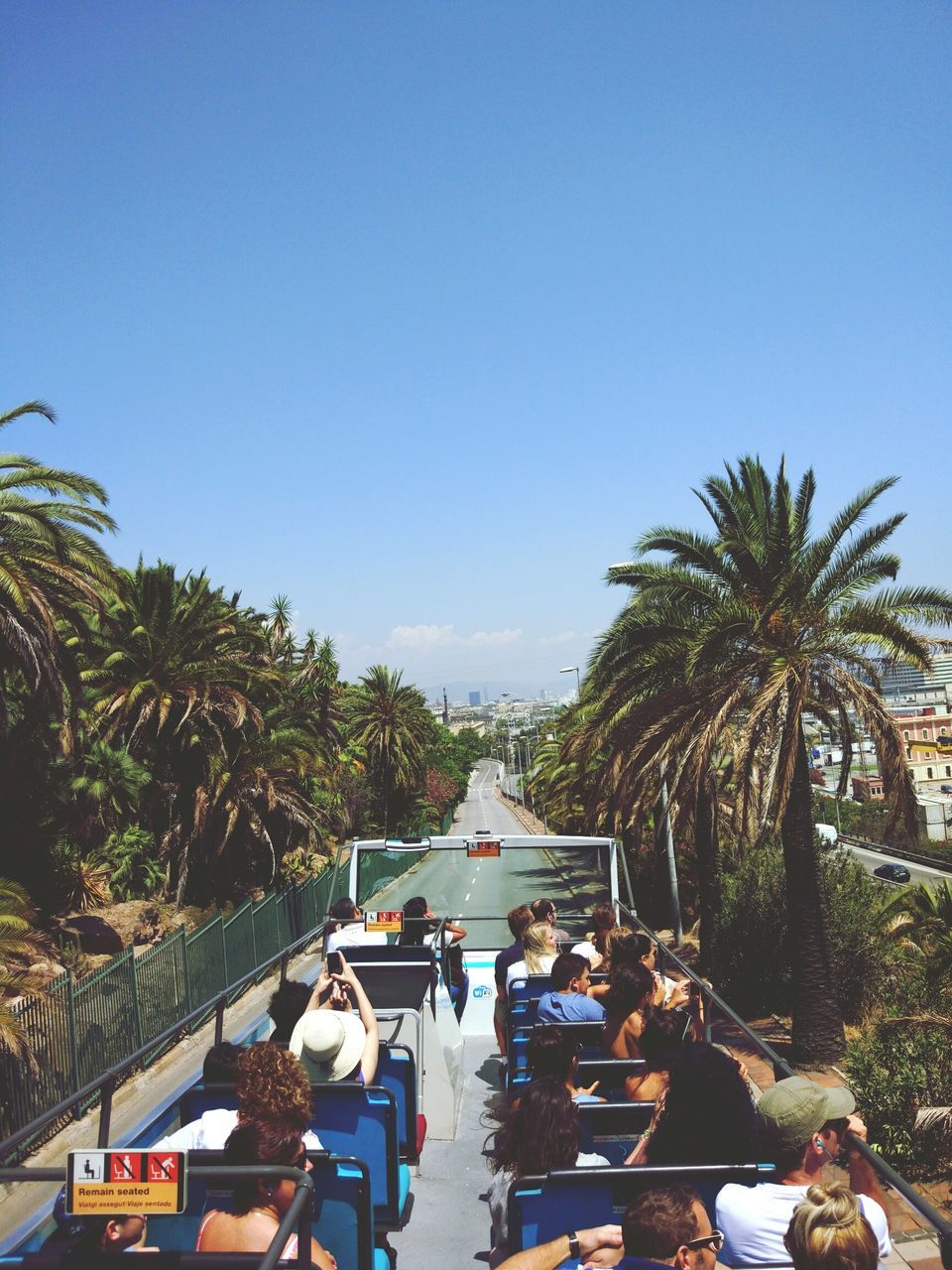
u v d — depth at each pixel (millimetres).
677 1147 3418
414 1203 5375
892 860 73625
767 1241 3154
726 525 20656
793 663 18188
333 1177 3695
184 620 35344
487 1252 4812
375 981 6332
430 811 89875
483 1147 6117
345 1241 3676
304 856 44594
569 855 9508
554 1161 3455
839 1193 2688
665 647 21266
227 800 35688
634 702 22094
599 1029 5605
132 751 35250
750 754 17812
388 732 74562
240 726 35219
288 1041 4930
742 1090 3467
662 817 32656
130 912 31938
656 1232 2602
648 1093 4422
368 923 8266
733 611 18844
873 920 26750
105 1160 2719
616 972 5340
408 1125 5109
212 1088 4410
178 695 34250
